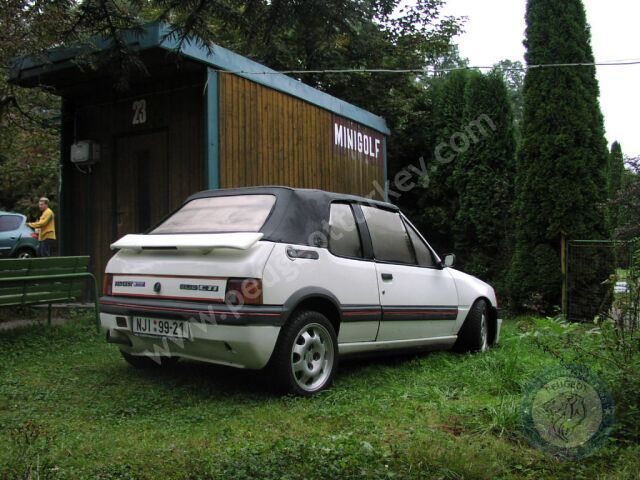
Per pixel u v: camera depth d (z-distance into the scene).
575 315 9.33
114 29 5.92
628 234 7.87
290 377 4.27
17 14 7.56
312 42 5.88
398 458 3.03
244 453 3.02
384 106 13.76
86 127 9.59
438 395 4.44
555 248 9.80
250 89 8.38
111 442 3.28
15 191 22.38
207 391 4.53
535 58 9.91
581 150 9.55
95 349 6.18
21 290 6.53
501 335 7.64
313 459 2.92
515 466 3.06
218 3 4.98
